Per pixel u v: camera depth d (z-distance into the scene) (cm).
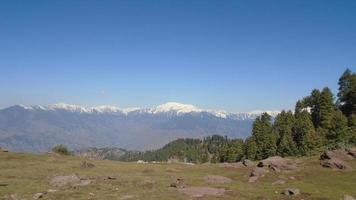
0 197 3944
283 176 5934
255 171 6191
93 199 3866
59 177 4888
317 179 5769
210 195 4169
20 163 6988
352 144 10694
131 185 4794
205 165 7925
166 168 7250
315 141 11306
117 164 7875
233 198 4056
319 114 12688
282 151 11738
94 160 8544
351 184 5412
